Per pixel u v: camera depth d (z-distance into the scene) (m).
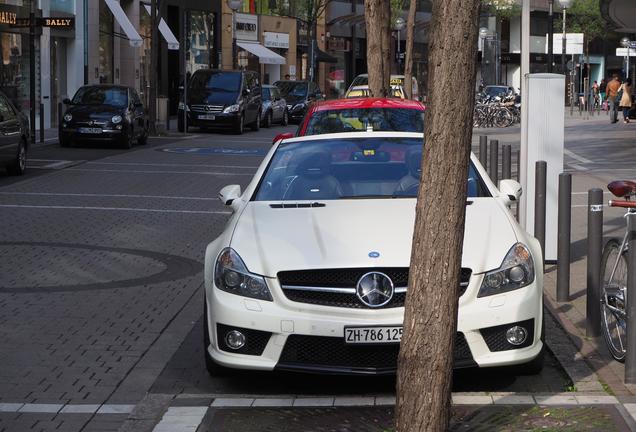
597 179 22.02
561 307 9.34
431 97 4.66
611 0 29.23
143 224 15.06
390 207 7.56
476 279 6.73
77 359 7.94
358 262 6.72
